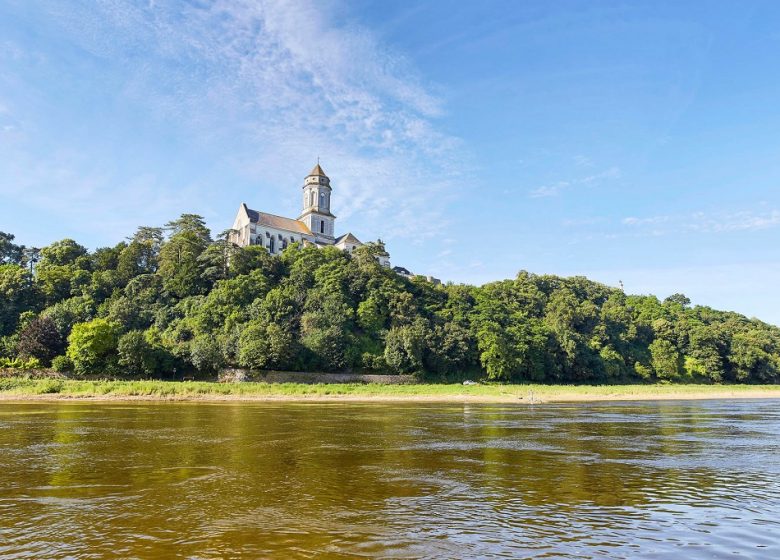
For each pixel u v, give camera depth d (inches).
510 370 3900.1
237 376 3196.4
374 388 3078.2
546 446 1018.1
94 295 4168.3
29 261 5132.9
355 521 510.3
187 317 3855.8
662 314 5565.9
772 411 1968.5
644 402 2640.3
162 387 2600.9
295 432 1200.2
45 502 575.8
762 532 487.8
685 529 494.6
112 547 434.3
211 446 978.7
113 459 837.2
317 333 3585.1
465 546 440.8
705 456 909.2
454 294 4726.9
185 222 5423.2
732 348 4788.4
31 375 2910.9
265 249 4938.5
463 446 1010.1
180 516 524.7
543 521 515.5
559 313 4857.3
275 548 432.5
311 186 6156.5
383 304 4239.7
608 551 433.7
